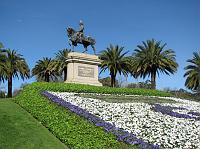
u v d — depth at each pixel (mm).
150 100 33938
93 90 35219
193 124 21859
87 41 41156
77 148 16406
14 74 66188
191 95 69500
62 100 26297
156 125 20641
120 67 64188
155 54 61844
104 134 17578
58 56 67312
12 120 22047
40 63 77125
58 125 20062
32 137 18906
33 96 28312
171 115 24641
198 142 17531
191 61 62500
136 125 20234
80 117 21344
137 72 63281
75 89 34000
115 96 34281
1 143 17656
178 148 16297
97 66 40438
